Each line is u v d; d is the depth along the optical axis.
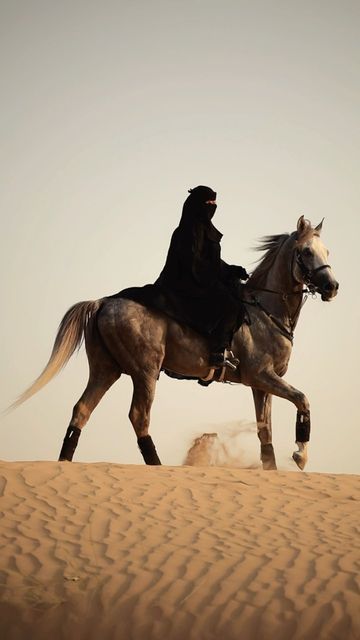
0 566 13.43
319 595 12.52
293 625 12.03
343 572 13.09
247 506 15.68
